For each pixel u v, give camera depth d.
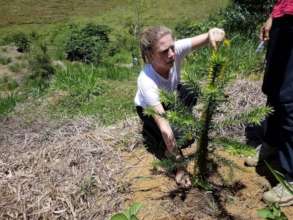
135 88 2.36
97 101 2.15
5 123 1.93
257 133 1.56
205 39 1.37
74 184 1.36
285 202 1.24
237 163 1.43
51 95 2.37
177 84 1.39
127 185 1.35
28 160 1.49
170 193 1.30
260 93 1.81
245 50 2.41
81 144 1.55
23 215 1.28
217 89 1.08
